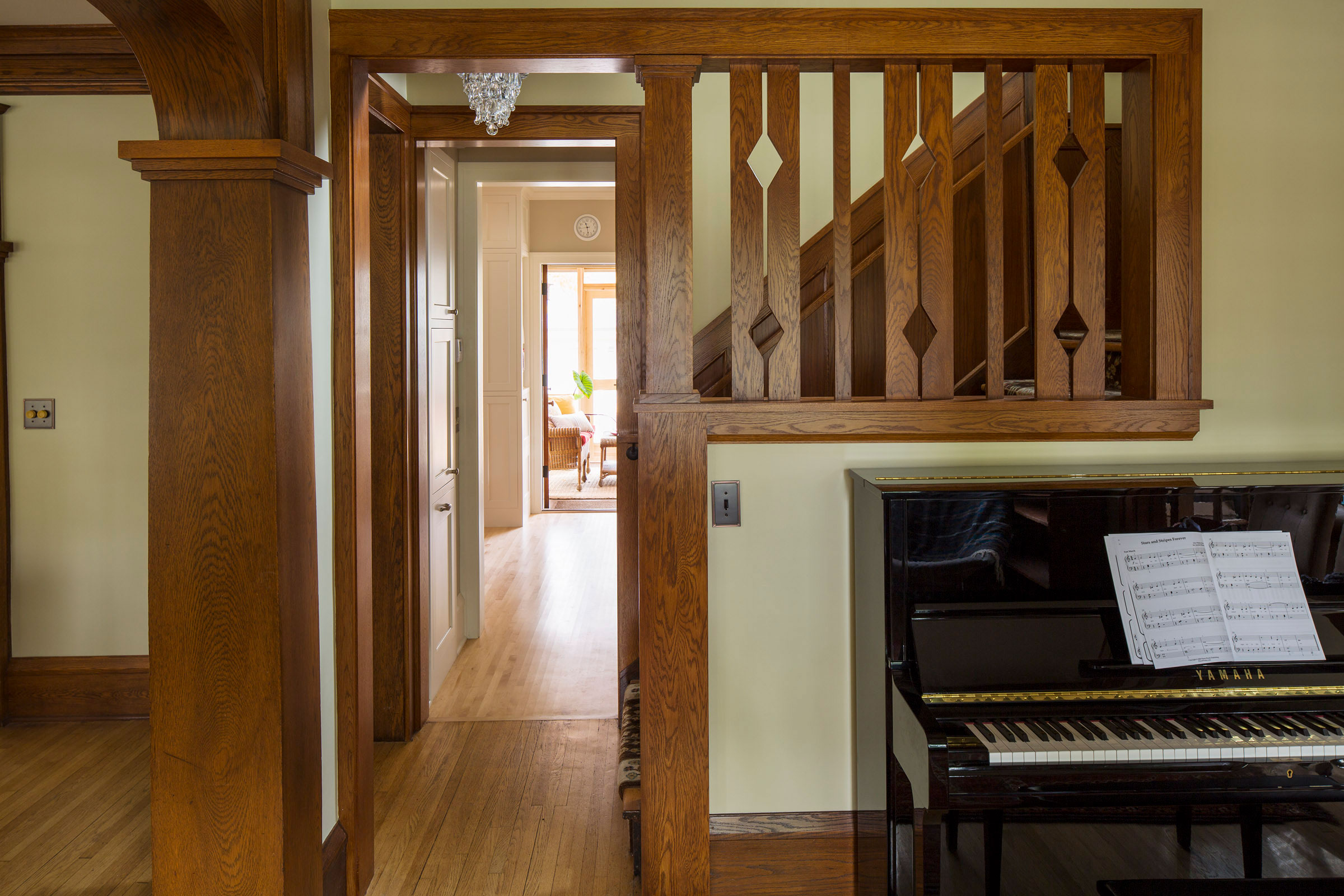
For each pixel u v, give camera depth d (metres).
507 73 2.70
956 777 1.99
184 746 2.21
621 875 2.82
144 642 4.09
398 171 3.59
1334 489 2.31
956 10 2.46
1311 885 1.96
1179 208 2.53
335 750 2.65
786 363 2.55
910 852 2.25
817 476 2.60
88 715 4.06
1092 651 2.22
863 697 2.52
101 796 3.37
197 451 2.18
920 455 2.61
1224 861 2.39
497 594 6.18
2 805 3.29
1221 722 2.12
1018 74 3.11
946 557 2.25
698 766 2.55
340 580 2.65
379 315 3.67
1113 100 2.94
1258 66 2.58
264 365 2.17
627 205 3.76
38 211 3.97
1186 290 2.55
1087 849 2.37
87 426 4.02
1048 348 2.56
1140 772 1.99
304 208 2.35
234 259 2.16
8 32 3.65
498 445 8.38
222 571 2.19
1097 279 2.55
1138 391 2.64
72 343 3.99
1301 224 2.61
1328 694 2.22
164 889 2.22
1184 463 2.64
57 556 4.04
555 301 12.72
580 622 5.57
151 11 1.91
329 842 2.58
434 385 4.25
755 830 2.63
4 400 3.98
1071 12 2.47
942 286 2.53
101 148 3.95
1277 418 2.64
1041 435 2.57
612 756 3.70
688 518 2.52
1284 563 2.27
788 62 2.51
